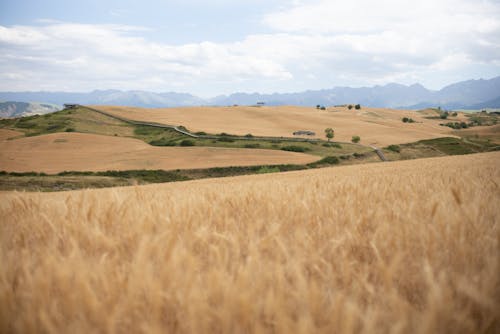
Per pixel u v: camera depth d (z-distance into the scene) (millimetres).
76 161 105125
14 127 175125
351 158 115500
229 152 112375
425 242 2111
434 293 1212
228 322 1269
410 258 2006
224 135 142500
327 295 1611
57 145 120750
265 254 2199
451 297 1366
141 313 1385
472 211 2498
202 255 2268
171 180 91750
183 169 97750
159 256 1903
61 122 175250
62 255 2223
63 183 81125
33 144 122188
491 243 1931
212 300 1492
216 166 99438
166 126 162500
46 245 2488
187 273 1534
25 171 94125
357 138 135250
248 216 3326
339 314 1261
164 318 1438
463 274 1663
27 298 1401
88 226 2734
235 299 1303
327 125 171625
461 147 132000
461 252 1838
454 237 2023
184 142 132500
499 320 1208
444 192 4137
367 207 3441
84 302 1290
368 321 1171
